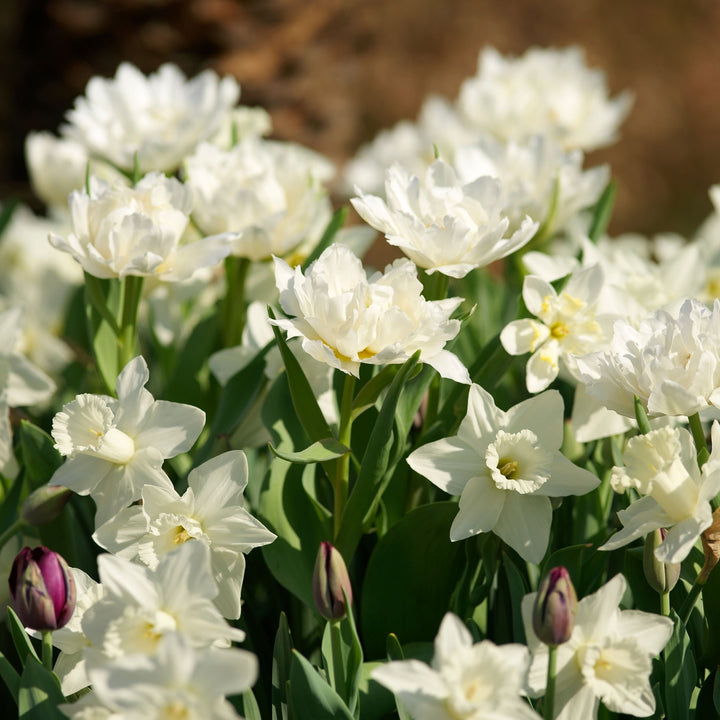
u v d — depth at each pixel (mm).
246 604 2057
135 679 1854
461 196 2045
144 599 1906
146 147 2213
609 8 8977
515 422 2010
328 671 1986
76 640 1952
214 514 1977
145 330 2344
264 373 2107
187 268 2051
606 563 2045
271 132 4199
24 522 1998
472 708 1866
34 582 1918
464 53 8469
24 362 2143
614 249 2312
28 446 2049
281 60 4234
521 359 2133
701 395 1946
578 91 2562
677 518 1945
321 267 1970
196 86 2289
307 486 2057
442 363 1977
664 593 1967
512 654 1889
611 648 1921
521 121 2490
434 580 2039
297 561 2037
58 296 2377
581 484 1995
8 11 4277
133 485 1986
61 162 2373
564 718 1926
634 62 8922
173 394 2180
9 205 2283
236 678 1855
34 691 1939
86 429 1999
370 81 8078
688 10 9000
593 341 2055
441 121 2793
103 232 2027
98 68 4281
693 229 8352
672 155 8664
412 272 1963
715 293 2273
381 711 2004
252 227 2125
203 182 2145
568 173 2209
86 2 4164
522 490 1981
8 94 4391
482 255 2016
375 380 1997
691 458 1949
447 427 2076
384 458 1991
